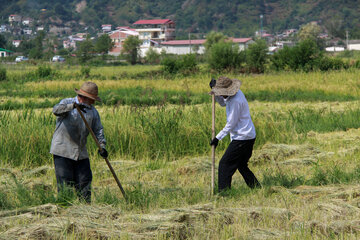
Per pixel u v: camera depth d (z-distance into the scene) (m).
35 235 7.67
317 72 63.62
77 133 10.32
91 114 10.44
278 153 17.31
